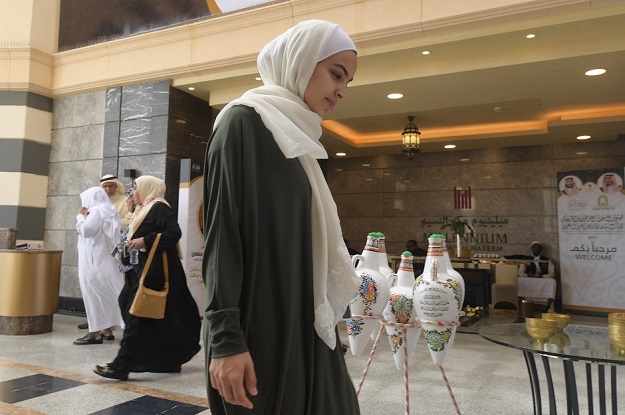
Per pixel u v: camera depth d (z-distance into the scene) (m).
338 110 7.49
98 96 7.78
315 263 1.10
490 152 11.02
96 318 4.93
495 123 9.93
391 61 6.03
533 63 5.38
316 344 1.08
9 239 5.65
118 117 7.50
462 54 5.69
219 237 0.95
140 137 7.29
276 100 1.10
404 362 2.12
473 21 5.09
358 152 11.70
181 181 6.42
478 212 10.98
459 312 2.06
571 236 9.02
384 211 11.88
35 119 7.87
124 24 7.55
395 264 9.02
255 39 6.44
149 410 2.95
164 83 7.20
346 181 12.30
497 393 3.46
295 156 1.03
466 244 10.98
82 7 8.01
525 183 10.66
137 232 3.65
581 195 8.98
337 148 11.25
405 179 11.76
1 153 7.71
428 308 2.02
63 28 8.15
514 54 5.43
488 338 2.10
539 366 4.32
